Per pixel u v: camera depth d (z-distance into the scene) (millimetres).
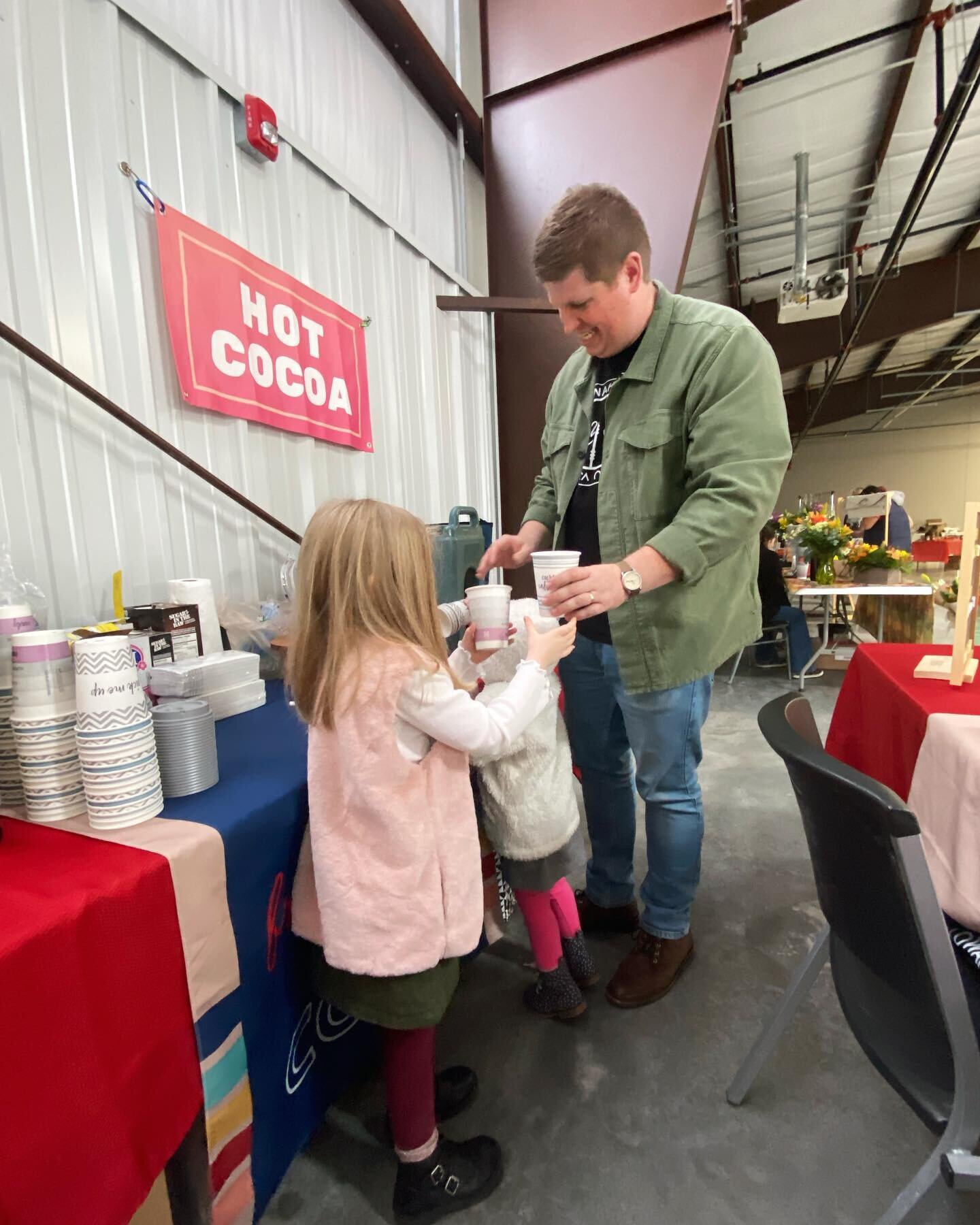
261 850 853
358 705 840
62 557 1300
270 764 1003
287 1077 975
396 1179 1007
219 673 1222
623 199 1184
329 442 2105
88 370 1335
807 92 3584
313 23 2047
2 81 1180
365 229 2273
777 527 5309
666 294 1306
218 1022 790
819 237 5586
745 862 2014
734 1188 1017
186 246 1519
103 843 728
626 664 1317
